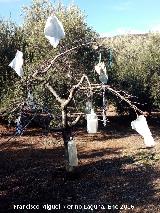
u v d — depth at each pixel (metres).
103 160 13.15
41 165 12.48
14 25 18.94
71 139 9.05
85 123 19.89
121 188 10.21
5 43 18.44
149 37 23.30
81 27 17.25
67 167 10.78
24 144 15.64
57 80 14.00
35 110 9.47
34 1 18.33
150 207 8.95
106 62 17.52
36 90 14.48
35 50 17.06
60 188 10.23
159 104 21.84
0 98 17.14
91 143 16.20
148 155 13.61
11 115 14.97
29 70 14.96
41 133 17.45
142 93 22.47
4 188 10.25
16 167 12.27
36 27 17.39
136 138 17.42
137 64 22.91
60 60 10.20
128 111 22.95
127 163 12.66
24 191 10.02
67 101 9.60
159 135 18.59
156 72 22.00
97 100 16.84
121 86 21.59
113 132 19.06
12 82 17.27
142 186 10.35
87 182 10.68
